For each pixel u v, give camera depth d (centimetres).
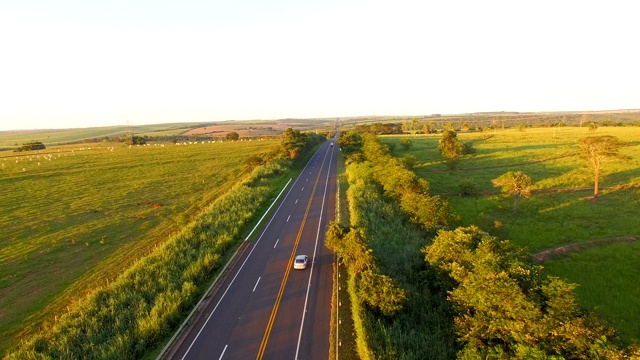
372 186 6600
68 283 4053
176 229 5741
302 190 8062
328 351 2656
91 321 3009
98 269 4381
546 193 6131
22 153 16338
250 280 3869
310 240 4947
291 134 14200
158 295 3372
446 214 4466
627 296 2980
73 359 2588
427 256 3114
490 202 5856
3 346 2961
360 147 11975
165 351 2742
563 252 3844
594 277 3306
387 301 2762
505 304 2197
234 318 3170
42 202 7688
